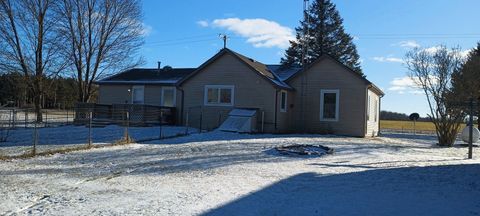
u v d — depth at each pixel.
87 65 34.50
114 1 34.69
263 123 25.67
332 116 26.62
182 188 8.78
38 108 32.66
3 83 43.66
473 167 12.44
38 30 32.88
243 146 16.55
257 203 7.54
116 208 7.02
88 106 28.34
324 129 26.59
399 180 10.10
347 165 12.49
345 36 57.25
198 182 9.48
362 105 25.91
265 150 15.35
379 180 10.07
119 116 27.14
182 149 15.54
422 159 14.59
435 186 9.43
